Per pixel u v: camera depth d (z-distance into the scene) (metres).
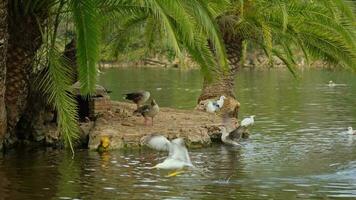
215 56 18.19
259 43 21.19
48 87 14.38
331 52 19.92
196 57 15.33
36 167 12.92
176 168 12.99
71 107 14.12
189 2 12.83
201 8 12.86
